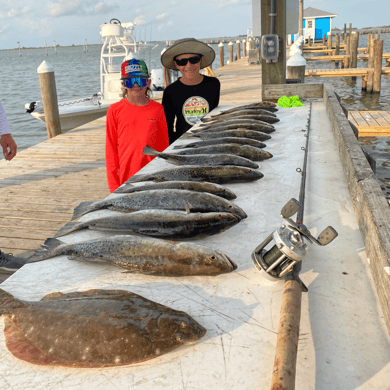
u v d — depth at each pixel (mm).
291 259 1701
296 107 6363
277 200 2812
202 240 2295
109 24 15875
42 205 5215
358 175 2578
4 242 4246
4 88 35531
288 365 1270
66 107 14062
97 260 2072
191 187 2844
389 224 1870
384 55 28438
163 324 1467
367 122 9922
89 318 1511
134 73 3787
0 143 3928
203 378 1353
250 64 22594
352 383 1325
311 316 1652
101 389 1319
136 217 2383
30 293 1840
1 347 1519
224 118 5426
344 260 2051
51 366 1427
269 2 7293
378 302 1721
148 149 3619
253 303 1726
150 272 1957
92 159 7305
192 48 5398
